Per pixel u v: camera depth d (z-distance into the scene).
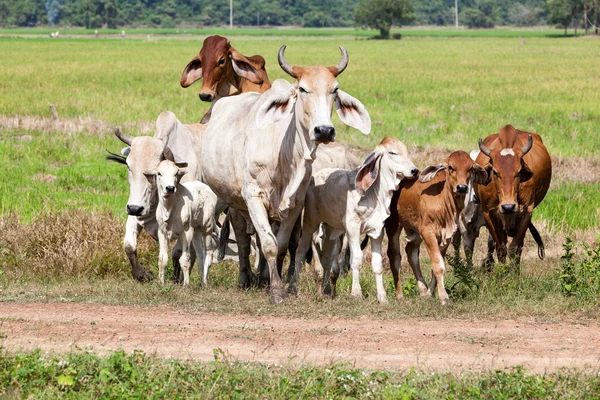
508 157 13.48
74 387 8.23
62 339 9.74
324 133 11.29
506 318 11.09
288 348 9.55
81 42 129.75
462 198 12.13
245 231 14.00
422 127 33.03
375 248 12.40
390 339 9.98
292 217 12.57
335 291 13.30
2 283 13.20
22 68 65.56
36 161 25.78
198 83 53.06
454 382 8.39
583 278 12.67
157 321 10.59
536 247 17.64
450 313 11.21
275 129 12.30
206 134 14.03
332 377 8.37
